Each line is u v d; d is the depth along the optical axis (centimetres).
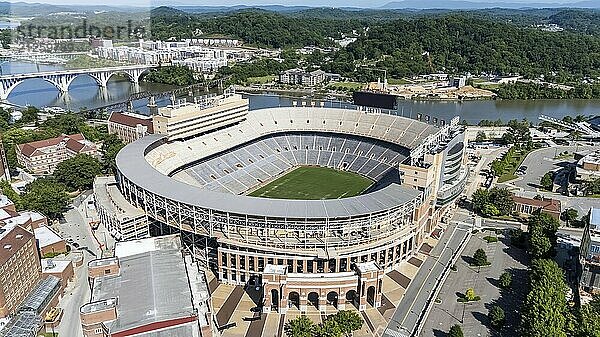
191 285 13350
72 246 18012
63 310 14500
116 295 12388
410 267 17025
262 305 14612
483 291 15738
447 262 17338
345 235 15988
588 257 14888
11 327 12888
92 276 13212
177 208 16438
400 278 16338
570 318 13125
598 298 13988
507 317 14362
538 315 12775
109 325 11262
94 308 11456
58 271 15350
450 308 14825
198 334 11306
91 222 19788
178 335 11262
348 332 13325
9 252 13662
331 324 13025
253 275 15675
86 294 15312
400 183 18788
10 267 13612
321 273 14775
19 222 16088
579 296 14938
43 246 17012
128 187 18525
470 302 15125
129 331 11106
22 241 14362
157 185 17488
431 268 16962
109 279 13112
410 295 15400
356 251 15425
